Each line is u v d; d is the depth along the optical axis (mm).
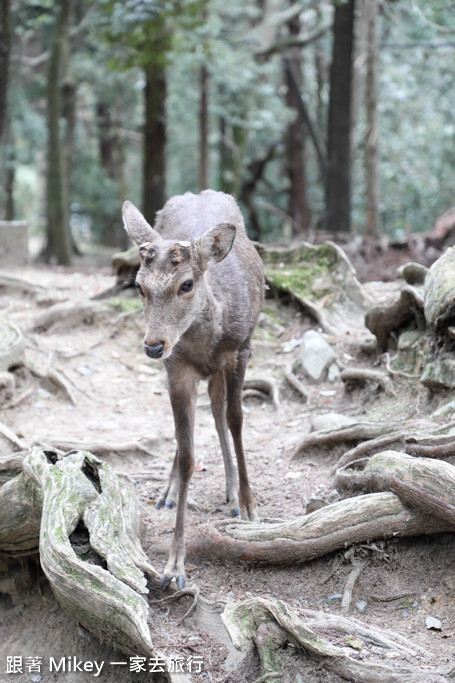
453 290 4582
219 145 20750
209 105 18000
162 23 12305
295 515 4172
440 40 16031
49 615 4102
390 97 17828
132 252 7590
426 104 18094
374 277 9008
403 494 3570
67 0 14938
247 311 4129
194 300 3604
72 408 6039
